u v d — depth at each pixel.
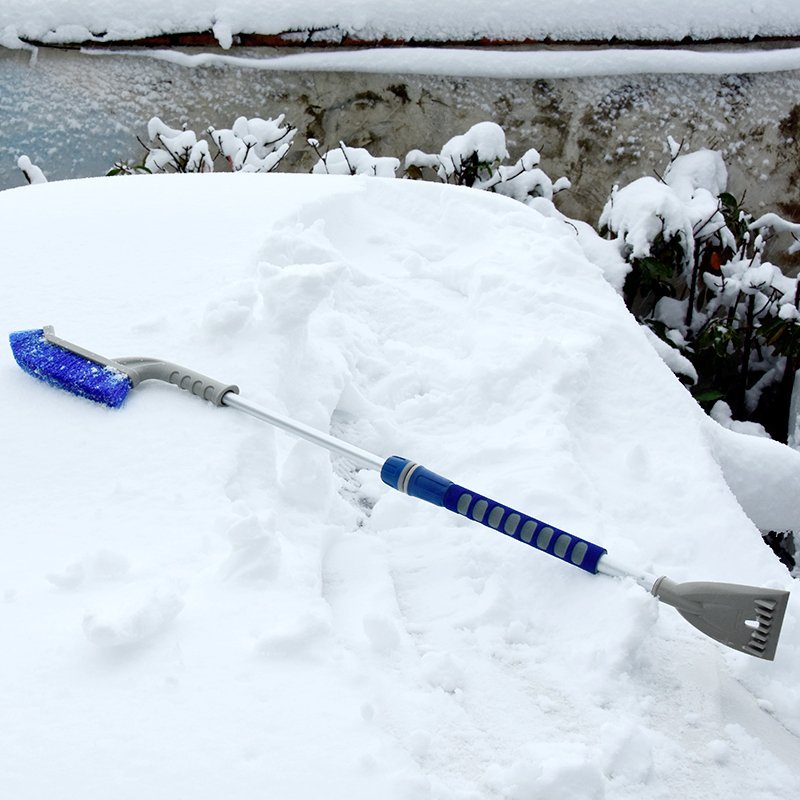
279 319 2.24
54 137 4.86
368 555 1.91
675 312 4.33
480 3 4.75
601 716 1.63
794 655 1.79
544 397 2.32
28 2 4.72
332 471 2.11
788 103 4.82
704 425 2.53
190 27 4.75
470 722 1.57
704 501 2.17
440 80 4.84
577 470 2.12
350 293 2.72
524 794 1.42
